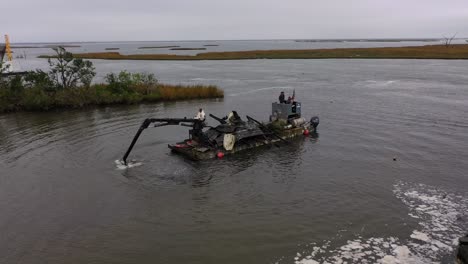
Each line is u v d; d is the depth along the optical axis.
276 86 46.88
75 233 11.48
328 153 19.16
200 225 11.87
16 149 19.64
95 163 17.53
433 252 10.33
